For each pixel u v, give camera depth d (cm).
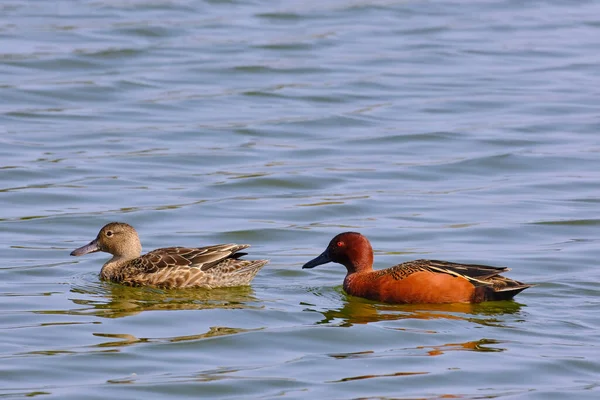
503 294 1455
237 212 1959
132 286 1560
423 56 3234
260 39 3375
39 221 1881
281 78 2986
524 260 1688
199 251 1579
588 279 1576
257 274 1631
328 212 1964
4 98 2728
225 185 2116
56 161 2244
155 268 1557
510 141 2436
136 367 1226
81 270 1650
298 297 1510
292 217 1936
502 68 3119
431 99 2805
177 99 2762
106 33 3356
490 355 1268
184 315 1412
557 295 1499
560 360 1251
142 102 2738
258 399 1141
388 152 2373
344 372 1220
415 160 2312
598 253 1723
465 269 1466
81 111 2653
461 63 3170
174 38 3366
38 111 2644
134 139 2431
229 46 3281
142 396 1144
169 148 2369
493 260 1691
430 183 2166
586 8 3912
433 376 1205
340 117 2625
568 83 2956
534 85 2938
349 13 3744
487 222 1900
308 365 1241
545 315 1412
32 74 2938
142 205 1980
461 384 1187
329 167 2252
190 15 3656
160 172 2197
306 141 2452
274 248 1777
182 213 1941
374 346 1302
